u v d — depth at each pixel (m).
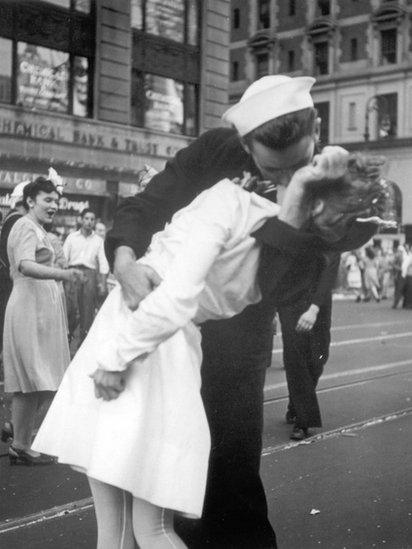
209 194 2.53
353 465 5.26
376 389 8.20
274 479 4.92
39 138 21.09
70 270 5.08
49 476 4.89
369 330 15.12
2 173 20.28
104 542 2.48
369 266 25.75
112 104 22.91
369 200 2.26
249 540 2.83
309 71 47.81
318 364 5.94
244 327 2.78
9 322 5.08
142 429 2.30
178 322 2.30
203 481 2.34
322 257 2.42
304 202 2.31
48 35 21.45
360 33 46.12
